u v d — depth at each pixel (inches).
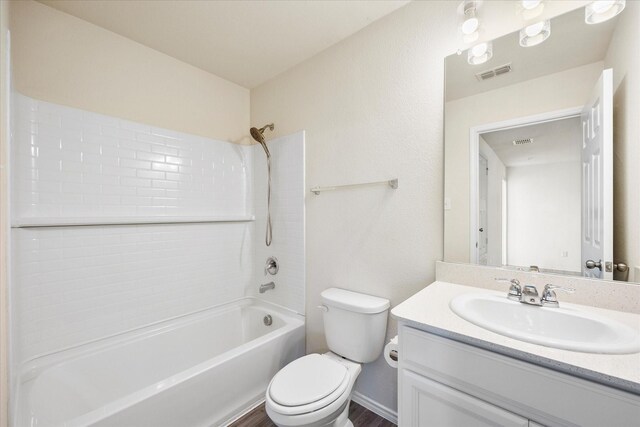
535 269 45.4
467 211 51.5
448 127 53.4
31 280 54.7
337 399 47.3
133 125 70.1
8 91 39.0
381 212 62.8
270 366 68.6
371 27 64.6
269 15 61.8
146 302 71.5
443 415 34.4
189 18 62.6
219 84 89.0
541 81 44.9
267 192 90.7
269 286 87.6
